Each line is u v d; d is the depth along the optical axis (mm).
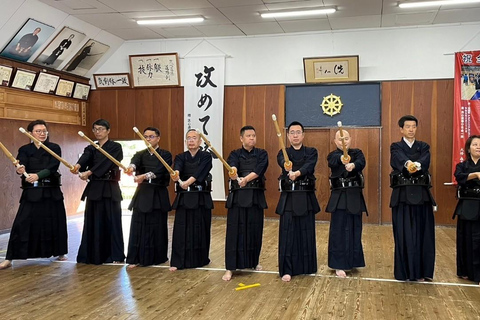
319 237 6383
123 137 8648
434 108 7324
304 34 7828
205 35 8117
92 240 4820
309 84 7754
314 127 7715
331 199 4367
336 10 6633
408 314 3281
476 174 3822
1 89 6762
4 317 3248
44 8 6441
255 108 8023
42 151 4746
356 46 7621
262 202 4352
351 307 3436
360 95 7555
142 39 8438
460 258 4195
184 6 6523
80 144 8555
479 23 7148
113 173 4832
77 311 3369
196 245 4637
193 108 8250
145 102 8539
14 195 6965
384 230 6953
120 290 3883
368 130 7508
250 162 4312
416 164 3721
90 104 8805
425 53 7367
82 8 6602
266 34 7973
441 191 7297
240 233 4301
